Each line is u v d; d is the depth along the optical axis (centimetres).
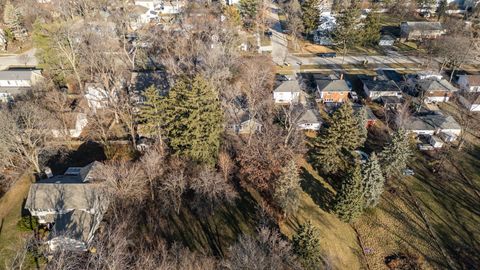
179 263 3641
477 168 5731
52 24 7406
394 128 6469
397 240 4597
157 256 3694
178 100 4675
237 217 4594
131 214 4319
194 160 4728
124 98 6212
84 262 3666
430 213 4966
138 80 6506
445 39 8250
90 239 3919
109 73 6400
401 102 7081
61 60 6806
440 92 7194
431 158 5919
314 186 5200
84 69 6944
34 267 3697
